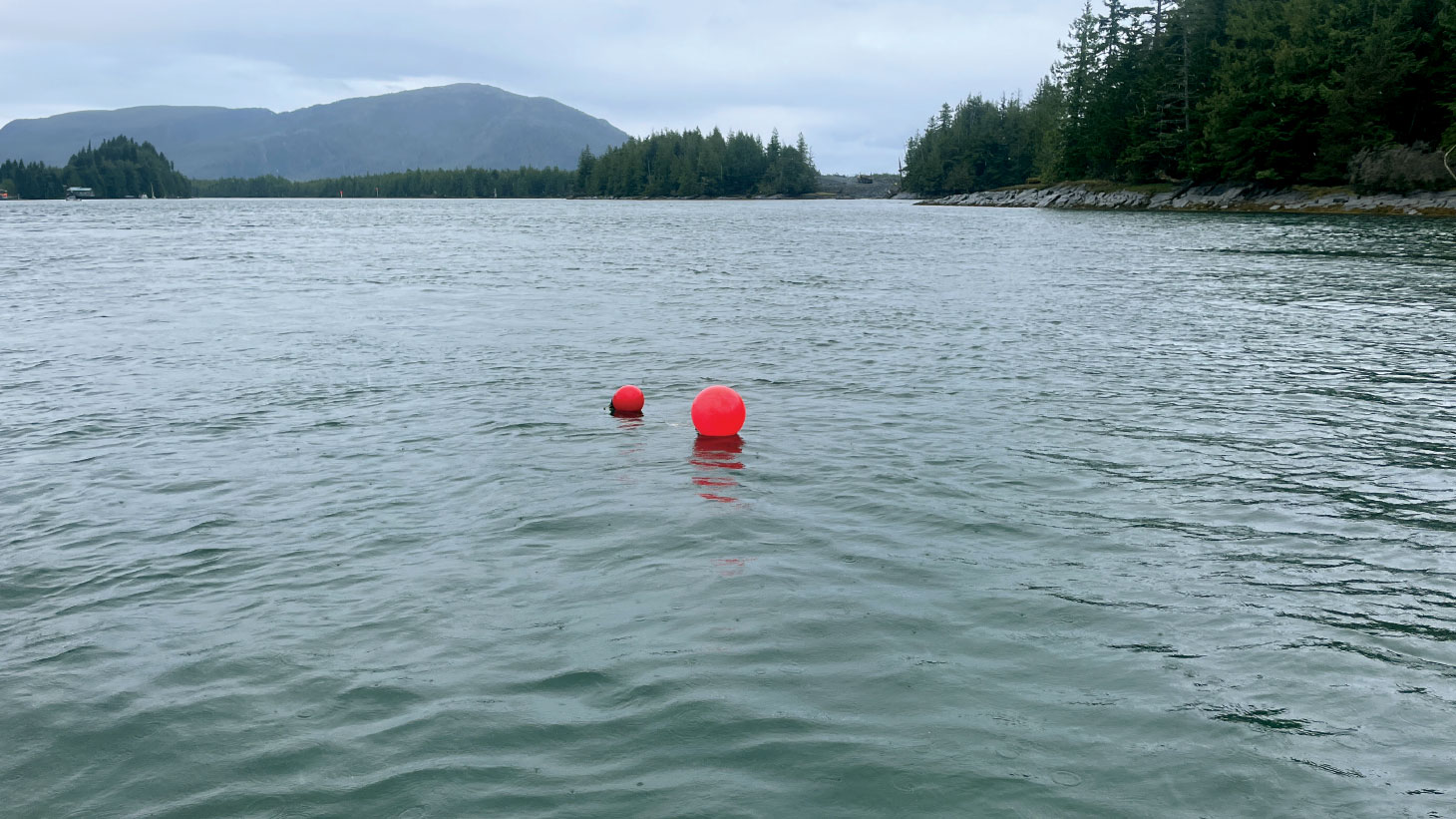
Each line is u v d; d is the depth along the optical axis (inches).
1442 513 323.6
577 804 165.9
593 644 225.3
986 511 323.6
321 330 720.3
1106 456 390.3
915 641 226.5
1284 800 166.2
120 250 1716.3
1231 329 729.6
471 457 386.6
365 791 170.7
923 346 654.5
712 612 243.0
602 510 322.7
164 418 454.6
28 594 262.4
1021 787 169.5
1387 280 1073.5
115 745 187.8
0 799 171.5
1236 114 3216.0
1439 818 161.3
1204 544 294.2
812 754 179.5
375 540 296.8
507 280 1116.5
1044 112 5369.1
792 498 336.2
